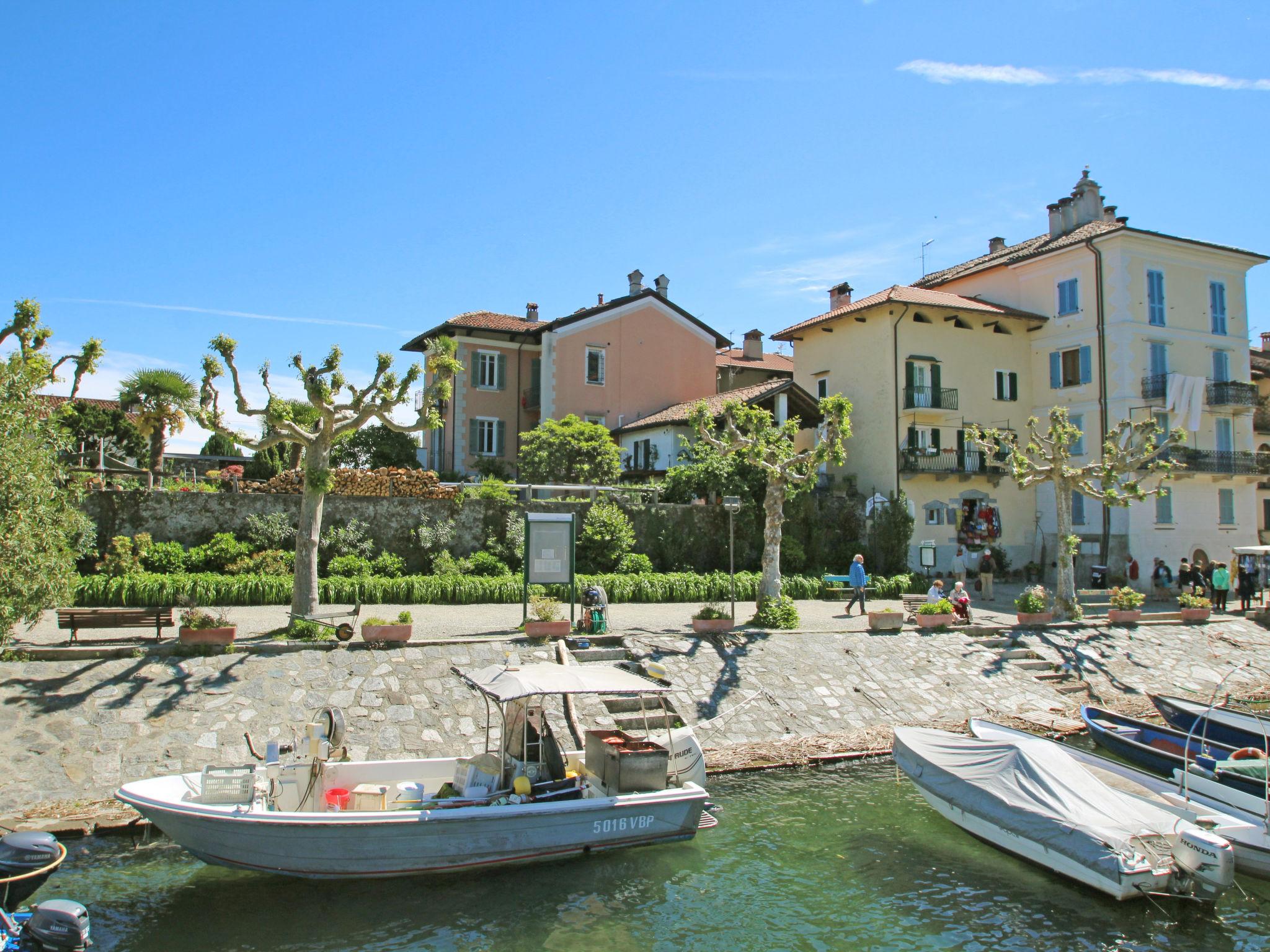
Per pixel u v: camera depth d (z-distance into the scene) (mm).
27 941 8289
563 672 12531
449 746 14539
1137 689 20969
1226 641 24656
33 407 14594
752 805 13766
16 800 11945
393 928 9750
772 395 35562
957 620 23359
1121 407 34812
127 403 26609
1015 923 10242
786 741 16453
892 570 32750
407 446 39438
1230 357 37469
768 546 21891
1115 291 35125
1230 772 13195
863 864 11734
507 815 11156
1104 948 9750
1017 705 19203
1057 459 25156
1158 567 32469
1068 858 11172
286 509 24719
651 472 37188
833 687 18625
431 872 10992
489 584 23375
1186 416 35000
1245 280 38094
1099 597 27797
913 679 19578
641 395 43000
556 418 40625
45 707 13508
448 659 16656
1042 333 38312
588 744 13242
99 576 20656
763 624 21281
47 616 18875
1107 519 34625
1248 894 11266
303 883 10797
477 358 42500
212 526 23922
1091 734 16469
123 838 11750
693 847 12188
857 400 37531
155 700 14164
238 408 17109
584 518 27781
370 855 10719
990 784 12578
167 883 10695
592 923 9992
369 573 23781
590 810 11562
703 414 23000
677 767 13102
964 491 36344
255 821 10414
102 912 9930
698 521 29641
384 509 25594
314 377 17453
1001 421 37750
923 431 36094
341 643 16406
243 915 9977
